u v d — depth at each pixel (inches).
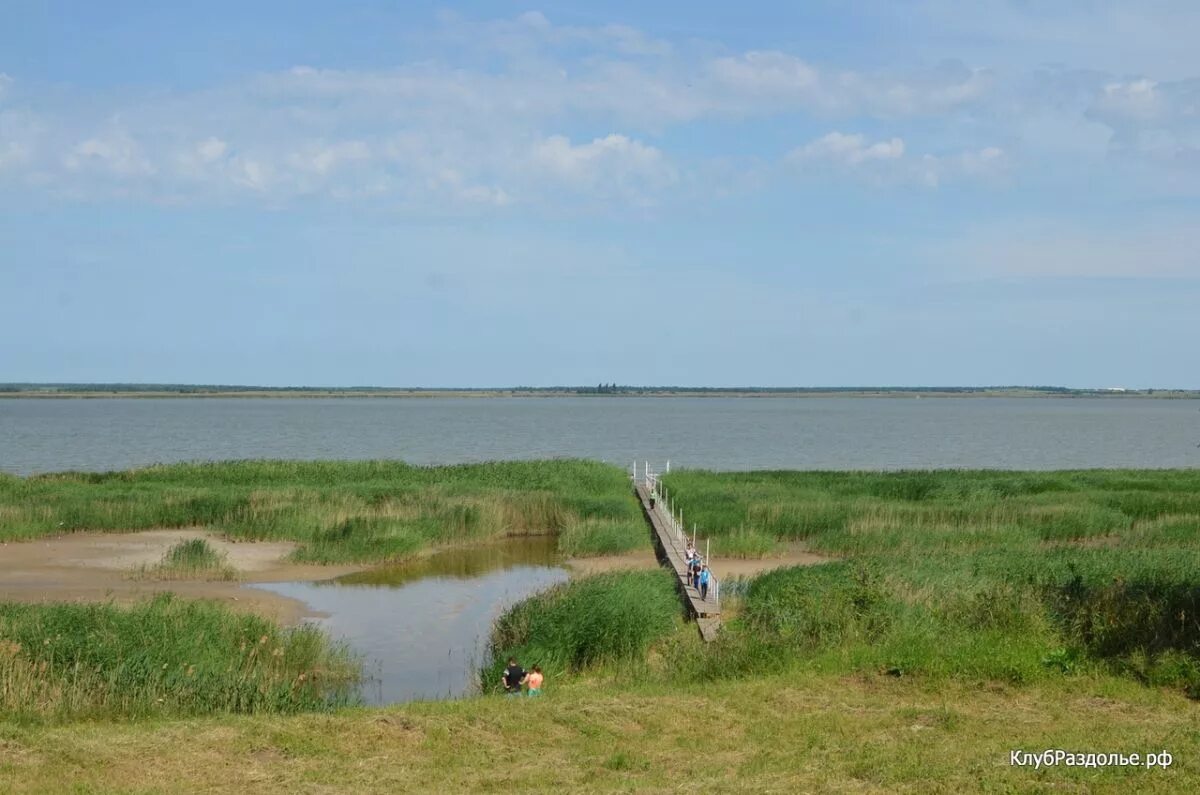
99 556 1592.0
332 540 1656.0
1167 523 1808.6
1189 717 631.8
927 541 1688.0
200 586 1402.6
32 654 821.9
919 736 599.8
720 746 596.7
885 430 6560.0
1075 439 5649.6
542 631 994.1
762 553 1658.5
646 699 690.8
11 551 1626.5
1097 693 687.7
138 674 786.8
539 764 568.7
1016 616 828.6
